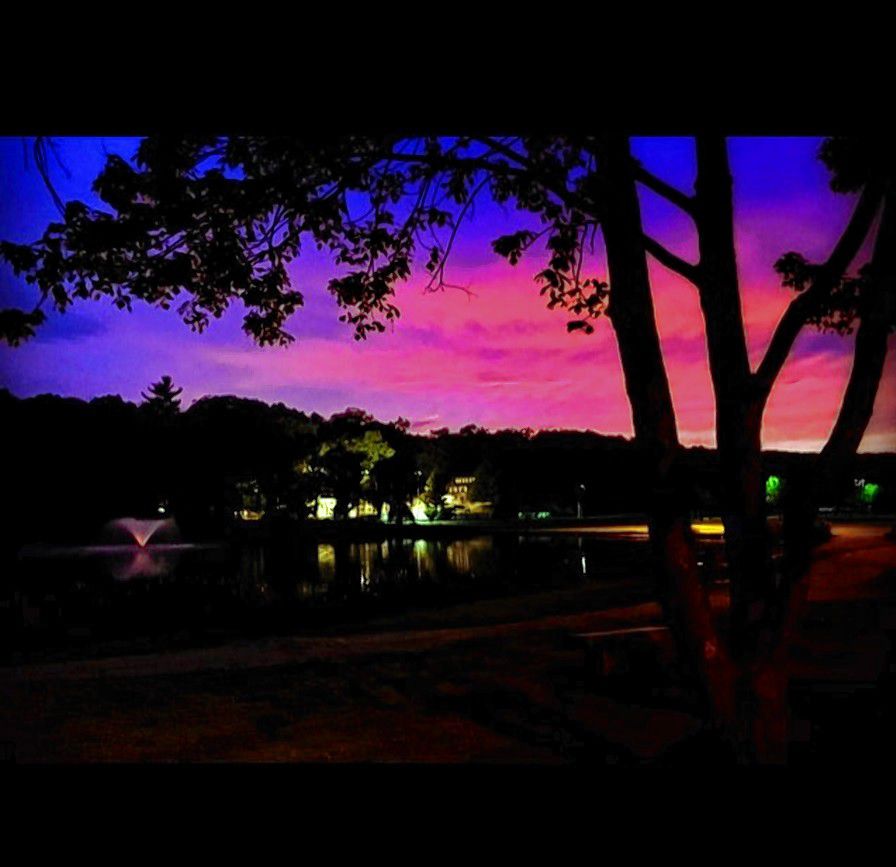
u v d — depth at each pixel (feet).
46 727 26.58
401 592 74.33
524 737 24.06
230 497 210.18
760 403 13.99
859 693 19.75
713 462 14.42
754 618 14.11
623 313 14.43
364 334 20.75
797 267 18.48
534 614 53.62
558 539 157.28
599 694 29.25
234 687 32.73
